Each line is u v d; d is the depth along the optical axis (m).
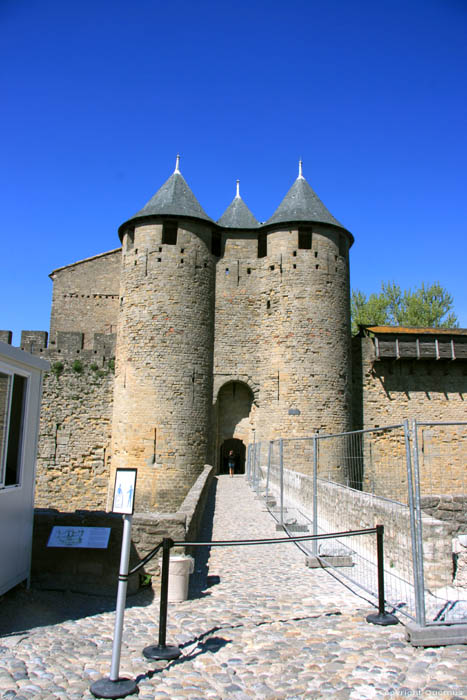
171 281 25.17
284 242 26.53
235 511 14.64
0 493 6.55
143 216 25.75
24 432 7.28
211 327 26.17
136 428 24.09
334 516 11.09
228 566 9.00
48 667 4.95
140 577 7.53
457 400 29.12
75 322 33.16
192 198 27.02
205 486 15.80
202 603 6.96
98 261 33.66
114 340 27.64
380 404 28.69
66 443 26.81
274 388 25.53
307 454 24.67
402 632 5.73
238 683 4.64
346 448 14.23
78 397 27.12
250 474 23.39
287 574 8.43
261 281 27.03
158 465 23.73
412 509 5.72
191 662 5.07
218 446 26.53
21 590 7.15
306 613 6.44
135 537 7.64
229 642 5.54
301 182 27.98
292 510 14.35
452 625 5.53
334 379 25.59
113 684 4.55
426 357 28.48
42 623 6.17
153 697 4.43
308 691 4.47
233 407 26.80
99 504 26.33
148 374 24.42
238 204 29.16
